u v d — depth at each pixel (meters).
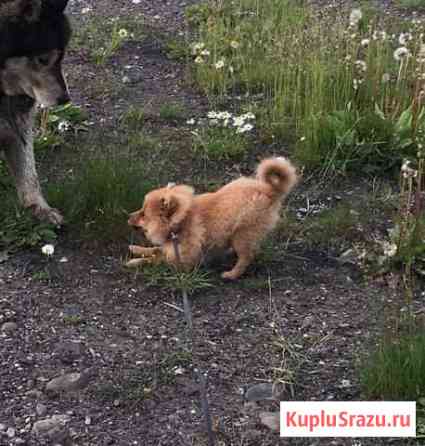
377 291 2.22
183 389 1.93
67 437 1.83
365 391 1.90
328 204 2.58
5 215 2.47
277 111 2.99
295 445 1.80
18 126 2.47
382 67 3.01
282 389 1.92
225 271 2.29
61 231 2.45
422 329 1.98
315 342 2.05
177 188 2.24
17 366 2.00
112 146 2.87
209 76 3.23
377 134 2.76
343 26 3.19
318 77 2.97
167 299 2.20
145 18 3.86
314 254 2.37
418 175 2.46
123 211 2.43
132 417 1.87
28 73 2.41
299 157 2.76
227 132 2.92
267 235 2.34
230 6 3.83
